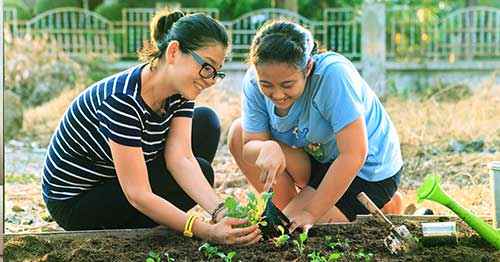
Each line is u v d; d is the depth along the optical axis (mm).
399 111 11219
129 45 16250
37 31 15000
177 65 4500
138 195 4621
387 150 5324
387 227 4785
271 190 5074
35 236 4797
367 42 14477
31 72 13188
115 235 4879
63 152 4988
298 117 5039
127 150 4578
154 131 4793
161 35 4660
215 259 4379
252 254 4430
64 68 13453
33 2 18969
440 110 11125
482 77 14383
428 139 9797
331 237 4758
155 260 4379
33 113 12141
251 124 5250
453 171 8375
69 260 4453
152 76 4629
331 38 16000
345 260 4355
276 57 4469
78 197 5125
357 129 4793
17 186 8086
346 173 4793
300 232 4809
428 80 14445
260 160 4934
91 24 17188
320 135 5051
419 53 15609
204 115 5516
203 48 4445
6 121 11086
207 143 5531
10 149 10227
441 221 5203
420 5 17453
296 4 17047
